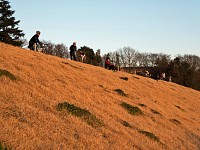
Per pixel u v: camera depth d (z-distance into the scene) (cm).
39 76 1678
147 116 1866
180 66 11150
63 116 1205
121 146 1162
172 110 2375
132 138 1320
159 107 2258
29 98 1241
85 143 1039
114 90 2169
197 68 12681
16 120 965
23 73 1602
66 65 2308
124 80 2739
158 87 3192
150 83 3297
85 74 2270
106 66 3759
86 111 1345
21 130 912
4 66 1596
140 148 1241
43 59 2147
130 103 1961
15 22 8075
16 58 1870
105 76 2558
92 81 2138
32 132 935
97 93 1853
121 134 1312
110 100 1828
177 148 1476
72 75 2042
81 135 1087
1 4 8075
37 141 901
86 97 1678
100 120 1361
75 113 1280
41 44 2886
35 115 1080
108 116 1496
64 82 1780
